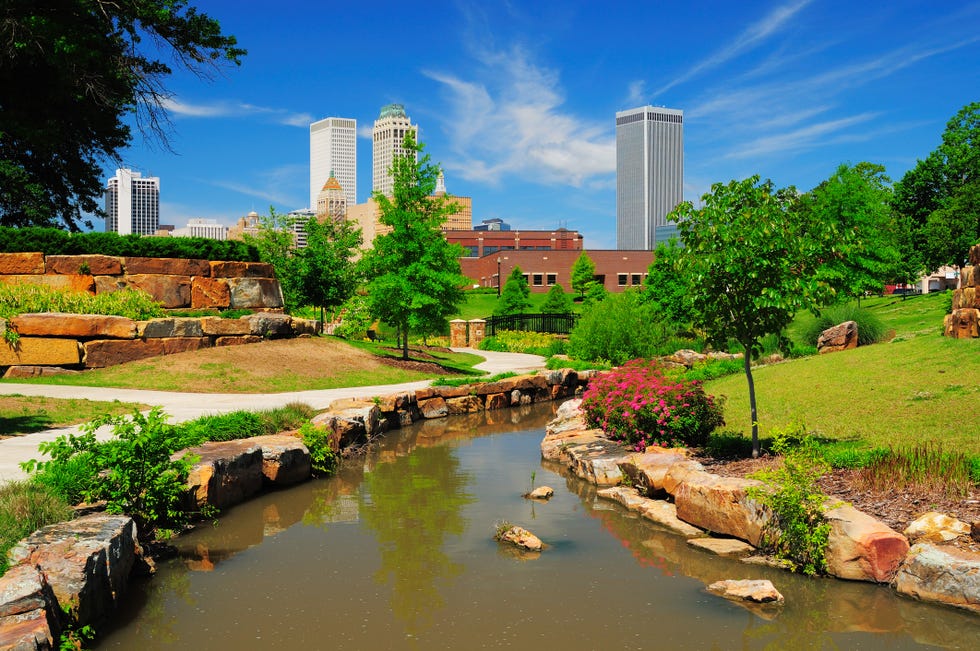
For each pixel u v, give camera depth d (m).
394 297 25.42
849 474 8.29
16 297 19.08
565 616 5.86
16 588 4.91
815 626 5.62
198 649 5.29
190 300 23.02
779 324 9.66
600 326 28.52
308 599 6.29
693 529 8.31
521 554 7.53
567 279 97.00
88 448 7.64
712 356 27.05
